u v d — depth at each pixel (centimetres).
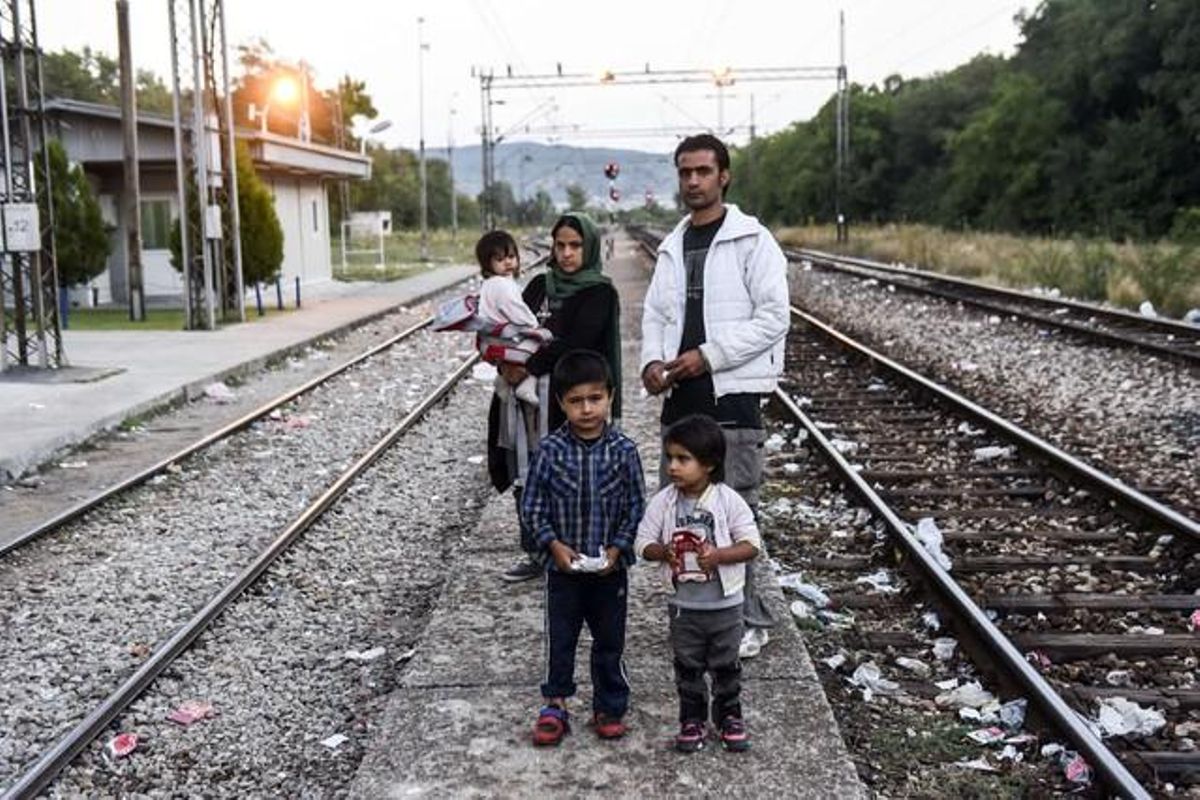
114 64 7981
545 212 12381
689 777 407
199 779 459
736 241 468
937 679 531
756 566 640
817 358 1598
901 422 1111
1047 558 679
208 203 2059
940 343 1678
